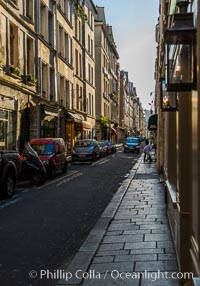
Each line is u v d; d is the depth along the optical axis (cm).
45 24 3062
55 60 3331
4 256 648
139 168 2409
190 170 465
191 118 416
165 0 1109
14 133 2308
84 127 4369
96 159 3406
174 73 419
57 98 3350
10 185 1294
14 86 2270
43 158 1880
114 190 1468
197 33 343
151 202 1112
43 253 663
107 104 7088
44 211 1048
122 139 9862
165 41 398
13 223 901
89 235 754
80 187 1561
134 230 784
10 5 2244
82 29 4759
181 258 487
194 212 384
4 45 2152
